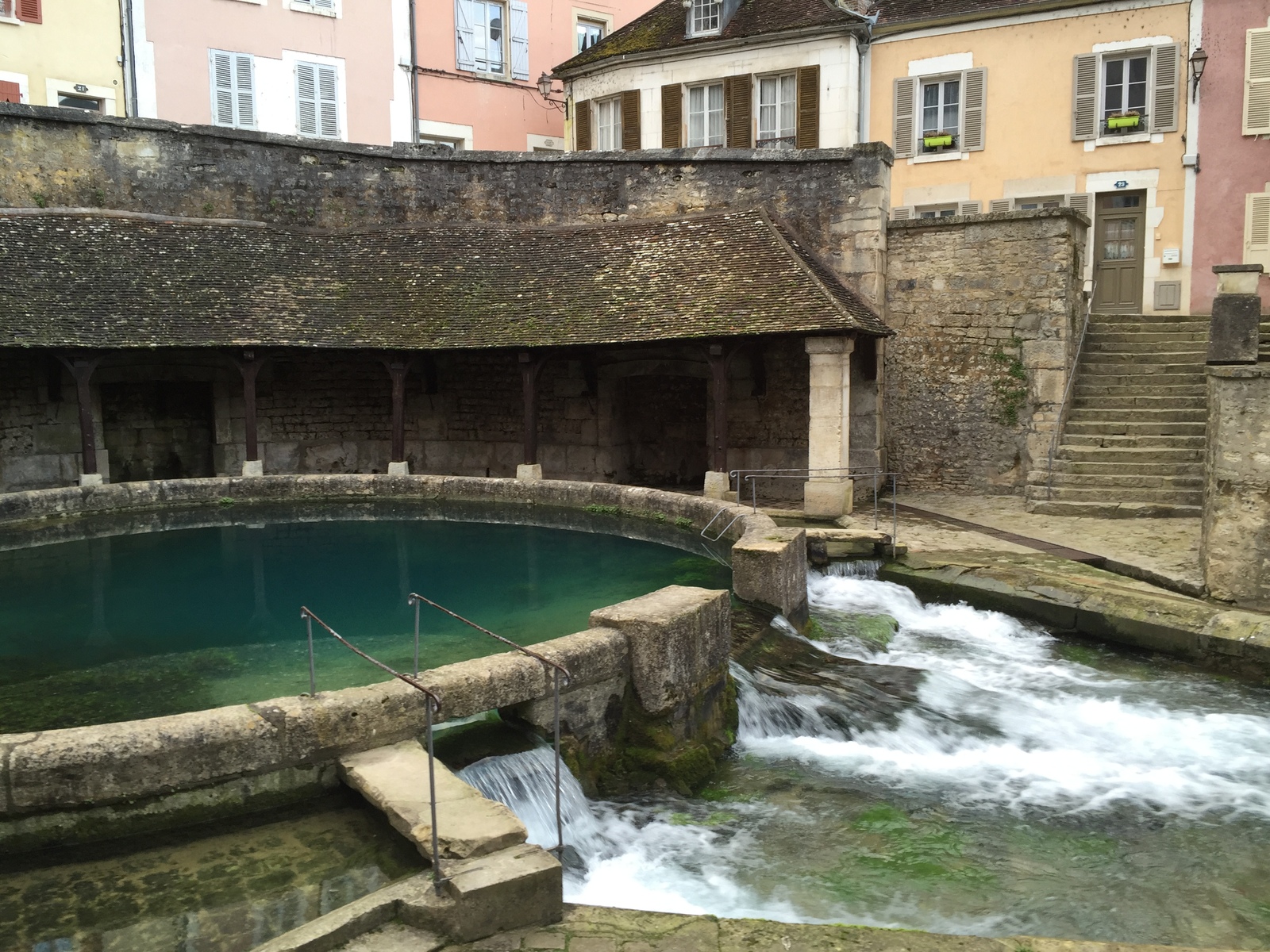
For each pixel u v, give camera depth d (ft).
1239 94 50.01
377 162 50.47
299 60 61.36
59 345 38.45
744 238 44.01
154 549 32.89
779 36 56.75
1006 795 18.16
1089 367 44.91
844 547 32.50
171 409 50.67
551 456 50.42
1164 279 52.44
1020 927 14.17
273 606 26.22
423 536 34.63
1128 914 14.57
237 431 49.85
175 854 12.98
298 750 14.10
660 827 16.42
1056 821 17.24
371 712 14.65
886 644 26.50
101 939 11.25
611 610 18.31
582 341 41.27
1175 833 16.94
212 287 43.88
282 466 50.75
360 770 14.02
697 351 46.29
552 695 16.51
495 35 69.26
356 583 28.60
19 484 44.98
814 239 45.75
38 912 11.77
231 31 59.11
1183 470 39.50
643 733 17.83
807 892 14.82
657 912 11.98
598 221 49.24
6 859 12.86
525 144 70.90
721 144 59.98
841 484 39.09
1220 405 26.94
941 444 45.44
